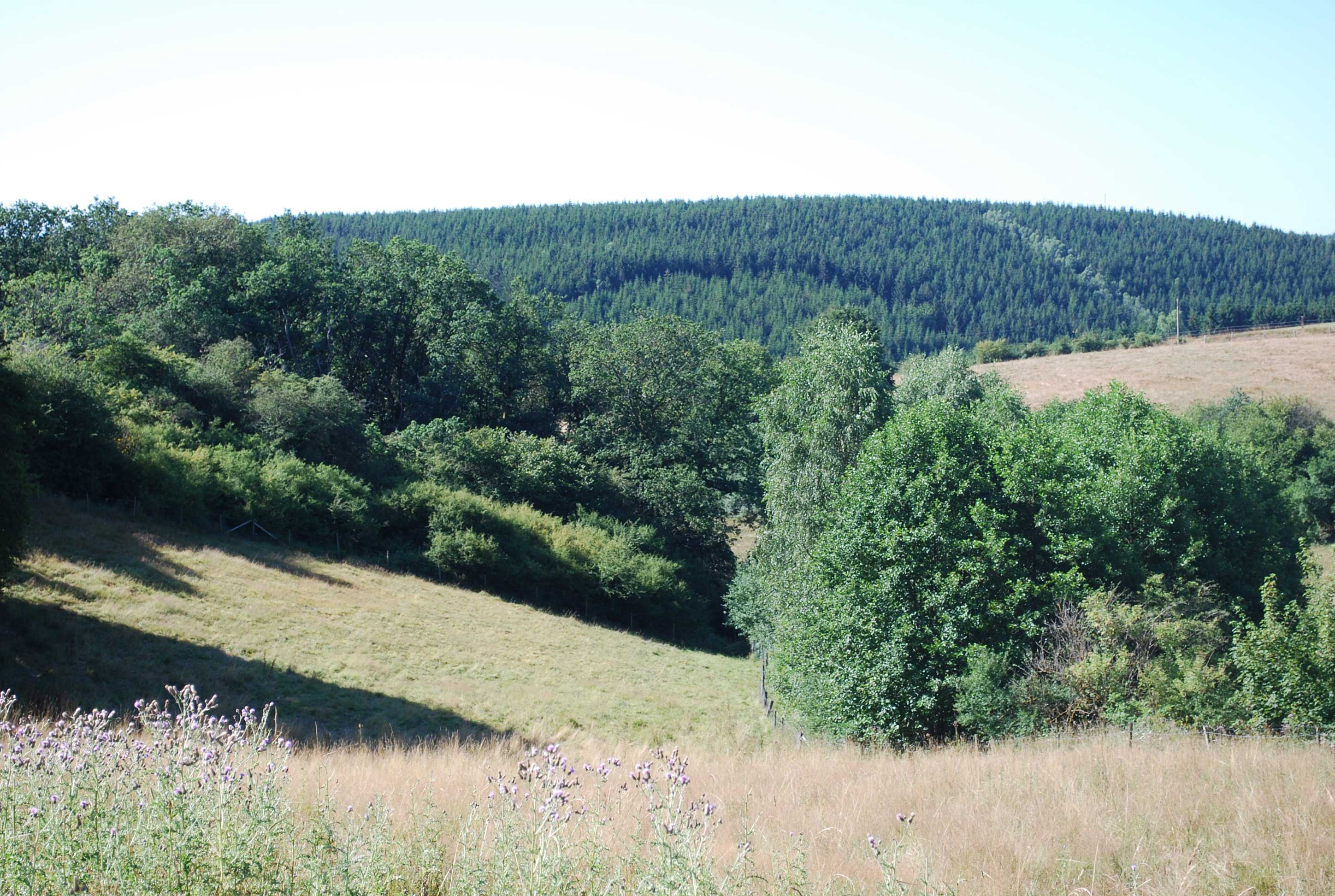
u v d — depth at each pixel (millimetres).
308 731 19734
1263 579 25578
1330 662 13539
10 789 4457
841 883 5727
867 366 29766
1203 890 6184
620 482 56062
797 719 24188
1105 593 18703
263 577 34031
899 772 10891
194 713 5547
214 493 38812
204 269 56062
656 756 11070
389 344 64312
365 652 28797
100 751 4984
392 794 7273
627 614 48469
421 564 44750
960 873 6316
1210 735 12859
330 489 43719
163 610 26438
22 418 21938
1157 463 24344
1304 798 7984
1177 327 131250
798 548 28344
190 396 46281
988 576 19344
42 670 19500
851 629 19828
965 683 17328
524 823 5219
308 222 66125
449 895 4949
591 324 78375
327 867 4707
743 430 59406
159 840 4316
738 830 6973
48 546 28594
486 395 63812
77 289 52062
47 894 4039
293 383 48562
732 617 43312
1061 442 26141
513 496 53188
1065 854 6695
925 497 20359
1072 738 14078
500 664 31578
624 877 5277
